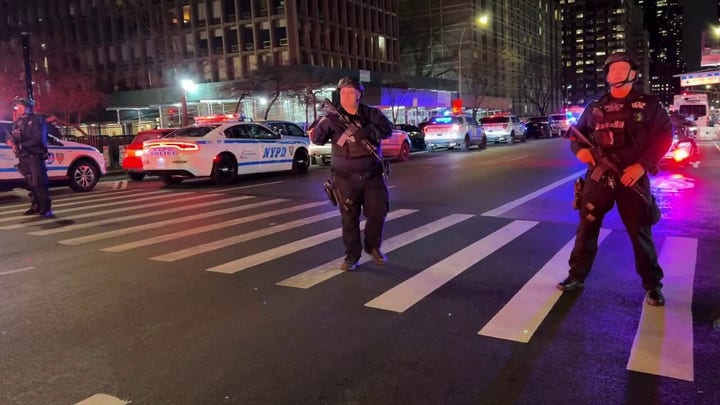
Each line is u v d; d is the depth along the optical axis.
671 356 3.51
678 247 6.31
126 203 10.97
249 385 3.25
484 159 21.09
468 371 3.38
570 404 2.98
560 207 9.41
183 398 3.12
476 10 78.69
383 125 5.50
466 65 74.38
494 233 7.32
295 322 4.22
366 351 3.69
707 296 4.61
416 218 8.52
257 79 42.62
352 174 5.42
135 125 58.66
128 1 63.66
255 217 8.92
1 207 10.97
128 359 3.63
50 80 42.97
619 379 3.23
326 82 44.38
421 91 58.44
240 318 4.32
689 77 36.94
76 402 3.09
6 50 51.16
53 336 4.04
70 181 13.23
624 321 4.10
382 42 69.88
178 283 5.28
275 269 5.70
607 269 5.49
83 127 57.47
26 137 9.16
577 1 170.25
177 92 53.31
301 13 56.56
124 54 64.81
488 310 4.40
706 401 2.97
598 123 4.31
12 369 3.52
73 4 66.56
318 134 5.54
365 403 3.04
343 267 5.62
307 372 3.41
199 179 16.28
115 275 5.59
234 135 14.72
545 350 3.64
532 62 100.88
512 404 2.99
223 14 58.69
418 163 19.80
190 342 3.88
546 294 4.75
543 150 26.44
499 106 79.88
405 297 4.75
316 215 9.00
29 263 6.14
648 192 4.30
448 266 5.70
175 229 8.01
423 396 3.09
